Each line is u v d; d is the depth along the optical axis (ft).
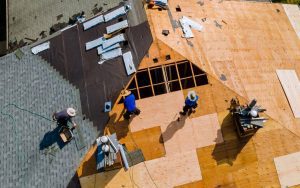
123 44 78.59
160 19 81.05
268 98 75.31
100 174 67.67
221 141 69.31
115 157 64.69
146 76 77.56
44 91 79.87
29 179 71.15
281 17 93.35
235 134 69.72
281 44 86.69
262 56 82.33
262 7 93.91
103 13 84.94
